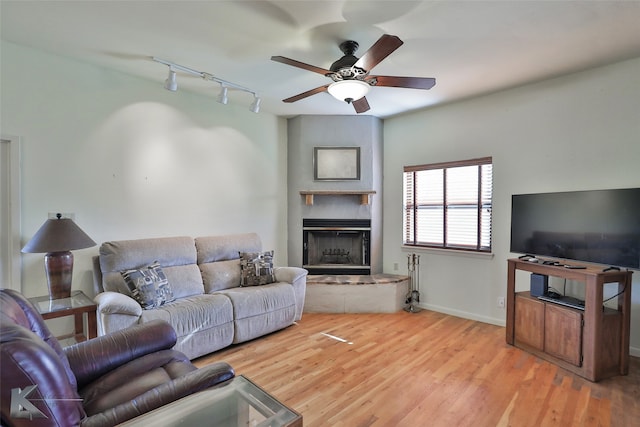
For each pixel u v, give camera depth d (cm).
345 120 451
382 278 429
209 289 342
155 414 127
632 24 223
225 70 307
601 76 293
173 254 327
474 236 389
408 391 232
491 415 204
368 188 450
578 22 221
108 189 310
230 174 405
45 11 212
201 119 377
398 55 271
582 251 272
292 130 464
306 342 319
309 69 235
